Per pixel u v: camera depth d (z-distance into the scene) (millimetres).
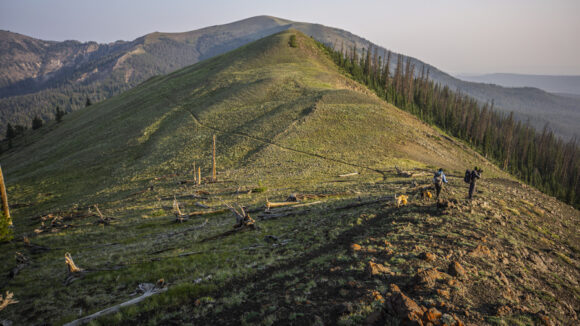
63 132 106625
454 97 194125
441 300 7375
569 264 12414
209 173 45406
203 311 9141
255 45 138750
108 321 9719
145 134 73875
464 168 54281
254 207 25922
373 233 13406
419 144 58375
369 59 150125
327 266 10414
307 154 48844
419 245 11070
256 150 52969
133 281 13477
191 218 25750
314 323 6965
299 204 24406
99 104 147375
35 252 20609
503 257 10812
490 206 17891
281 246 14859
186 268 13977
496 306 7516
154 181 45719
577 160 162250
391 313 6688
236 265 13250
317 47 148250
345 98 75062
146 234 22359
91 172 60062
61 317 11125
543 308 8172
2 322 11227
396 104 133000
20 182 61688
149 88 124750
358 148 51406
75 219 31531
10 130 153000
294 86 85812
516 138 163875
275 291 9422
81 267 15922
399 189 26812
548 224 18438
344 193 27250
